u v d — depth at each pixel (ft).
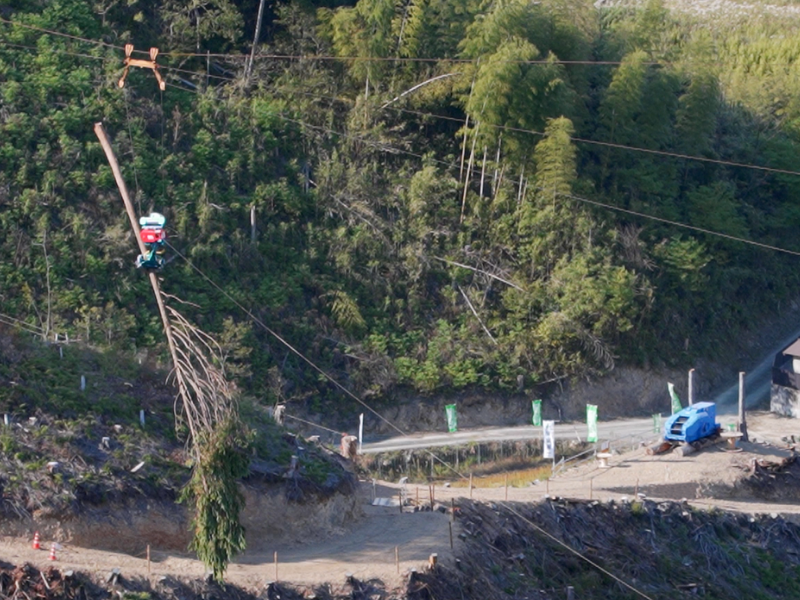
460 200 197.88
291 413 164.55
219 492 71.56
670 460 139.95
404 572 89.51
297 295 177.37
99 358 104.42
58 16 190.80
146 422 97.71
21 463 87.25
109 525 87.04
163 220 63.93
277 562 90.99
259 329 169.99
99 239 166.09
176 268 169.68
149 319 160.86
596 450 164.35
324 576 87.92
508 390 180.65
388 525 102.12
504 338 185.37
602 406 187.62
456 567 94.17
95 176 172.04
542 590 99.60
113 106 181.78
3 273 156.87
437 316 186.09
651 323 199.72
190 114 187.83
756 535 123.34
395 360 177.37
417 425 173.27
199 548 72.23
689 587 109.40
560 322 185.57
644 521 117.39
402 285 186.39
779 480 138.62
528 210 195.72
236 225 179.73
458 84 197.36
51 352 101.96
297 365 170.50
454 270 189.67
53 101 179.22
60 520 85.25
